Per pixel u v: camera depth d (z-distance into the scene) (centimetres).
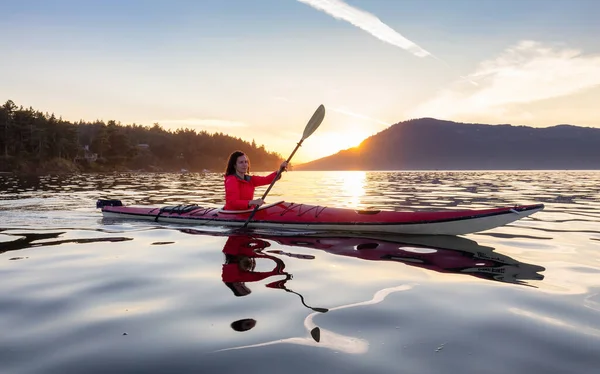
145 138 15112
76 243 422
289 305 229
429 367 160
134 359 166
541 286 268
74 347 177
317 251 384
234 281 279
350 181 2733
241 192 577
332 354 171
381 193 1334
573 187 1697
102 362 164
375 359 167
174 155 14538
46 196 1102
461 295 249
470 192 1375
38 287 265
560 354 171
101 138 9381
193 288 262
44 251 379
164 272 303
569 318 210
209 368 159
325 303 233
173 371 157
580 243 424
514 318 211
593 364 162
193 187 1797
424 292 255
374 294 251
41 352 173
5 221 591
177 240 441
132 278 286
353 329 196
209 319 208
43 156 7669
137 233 489
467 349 176
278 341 183
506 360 166
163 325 201
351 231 498
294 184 2159
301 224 516
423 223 468
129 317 212
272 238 455
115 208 644
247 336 188
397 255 367
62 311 221
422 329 197
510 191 1427
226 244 418
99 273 300
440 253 376
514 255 367
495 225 446
